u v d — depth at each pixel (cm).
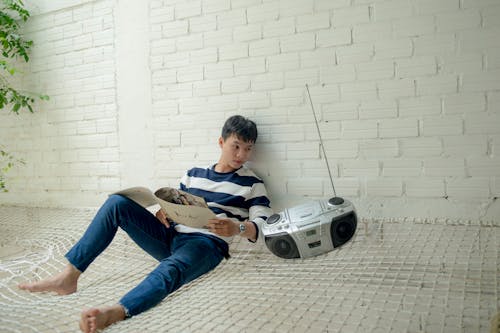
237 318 132
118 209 157
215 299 148
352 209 159
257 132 202
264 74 210
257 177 198
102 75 258
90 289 165
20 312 138
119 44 250
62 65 273
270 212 185
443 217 180
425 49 178
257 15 210
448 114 177
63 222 257
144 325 124
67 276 148
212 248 163
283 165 209
